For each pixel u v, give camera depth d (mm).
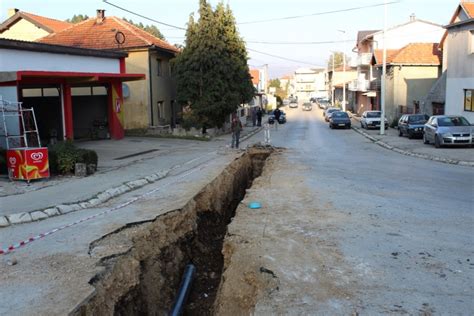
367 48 63562
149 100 32000
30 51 18953
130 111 32188
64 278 6477
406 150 23328
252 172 21312
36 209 10023
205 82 33969
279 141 31500
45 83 19969
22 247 7812
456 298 5730
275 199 11570
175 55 35375
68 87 21453
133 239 8344
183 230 10266
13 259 7160
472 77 27234
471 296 5789
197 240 10758
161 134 30969
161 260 8805
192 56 33469
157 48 31953
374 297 5793
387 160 19984
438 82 35875
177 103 36625
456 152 21484
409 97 43469
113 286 6809
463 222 9164
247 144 28406
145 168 16469
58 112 22938
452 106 29828
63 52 20844
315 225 9078
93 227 8953
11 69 17953
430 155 20750
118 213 10070
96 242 8062
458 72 28938
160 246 9078
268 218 9672
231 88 35406
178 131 32156
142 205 10867
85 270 6773
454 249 7555
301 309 5523
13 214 9547
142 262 8078
